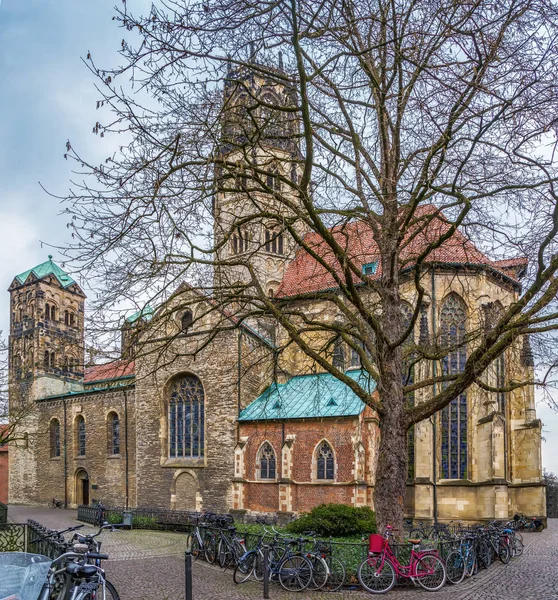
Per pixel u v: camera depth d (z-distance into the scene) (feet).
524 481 132.16
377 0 59.72
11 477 211.41
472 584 62.69
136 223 54.80
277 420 126.52
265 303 66.03
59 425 197.67
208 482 137.80
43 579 33.86
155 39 47.57
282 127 67.62
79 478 189.88
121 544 93.20
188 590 47.88
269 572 60.18
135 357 65.10
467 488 123.75
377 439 119.65
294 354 147.33
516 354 73.46
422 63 53.26
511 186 57.00
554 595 57.16
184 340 145.79
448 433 127.13
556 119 48.57
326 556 60.23
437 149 57.06
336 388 130.11
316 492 118.73
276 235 68.39
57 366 63.36
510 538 83.35
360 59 55.16
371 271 132.05
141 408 154.61
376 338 65.72
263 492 126.93
